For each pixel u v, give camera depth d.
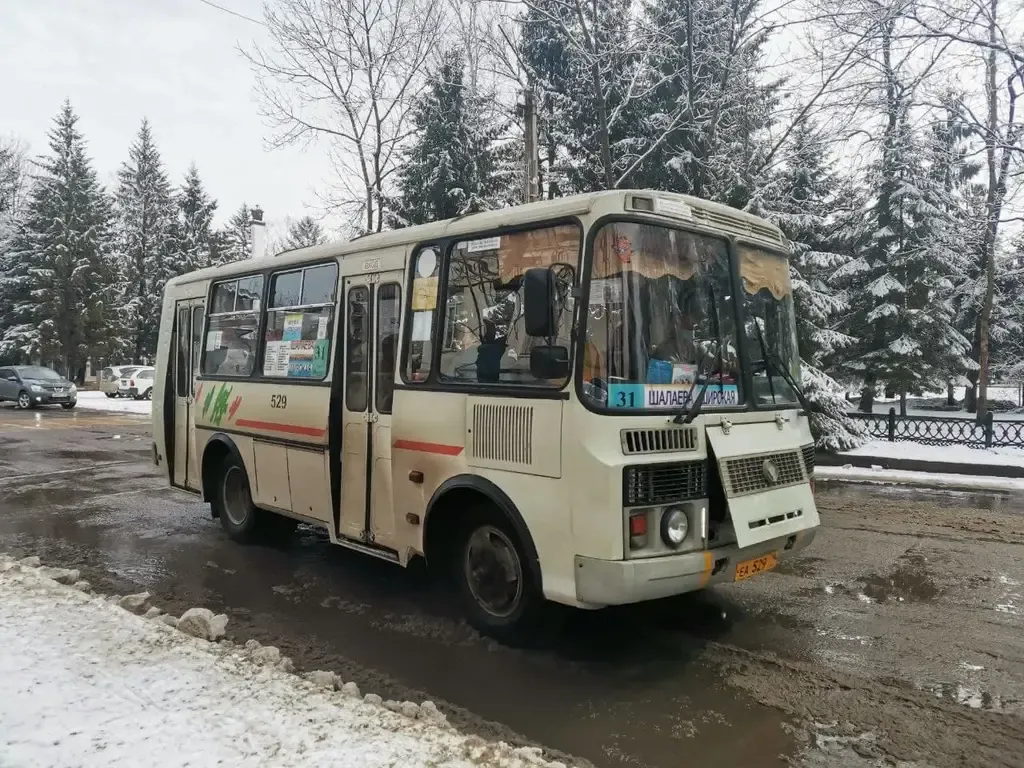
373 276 5.89
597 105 16.17
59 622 4.81
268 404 6.99
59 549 7.54
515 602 4.78
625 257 4.38
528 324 4.21
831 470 13.00
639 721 3.89
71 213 44.22
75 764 3.10
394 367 5.59
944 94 13.70
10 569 6.12
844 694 4.21
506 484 4.63
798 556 7.25
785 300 5.64
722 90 14.94
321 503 6.31
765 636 5.11
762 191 14.29
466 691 4.25
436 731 3.43
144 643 4.48
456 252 5.21
